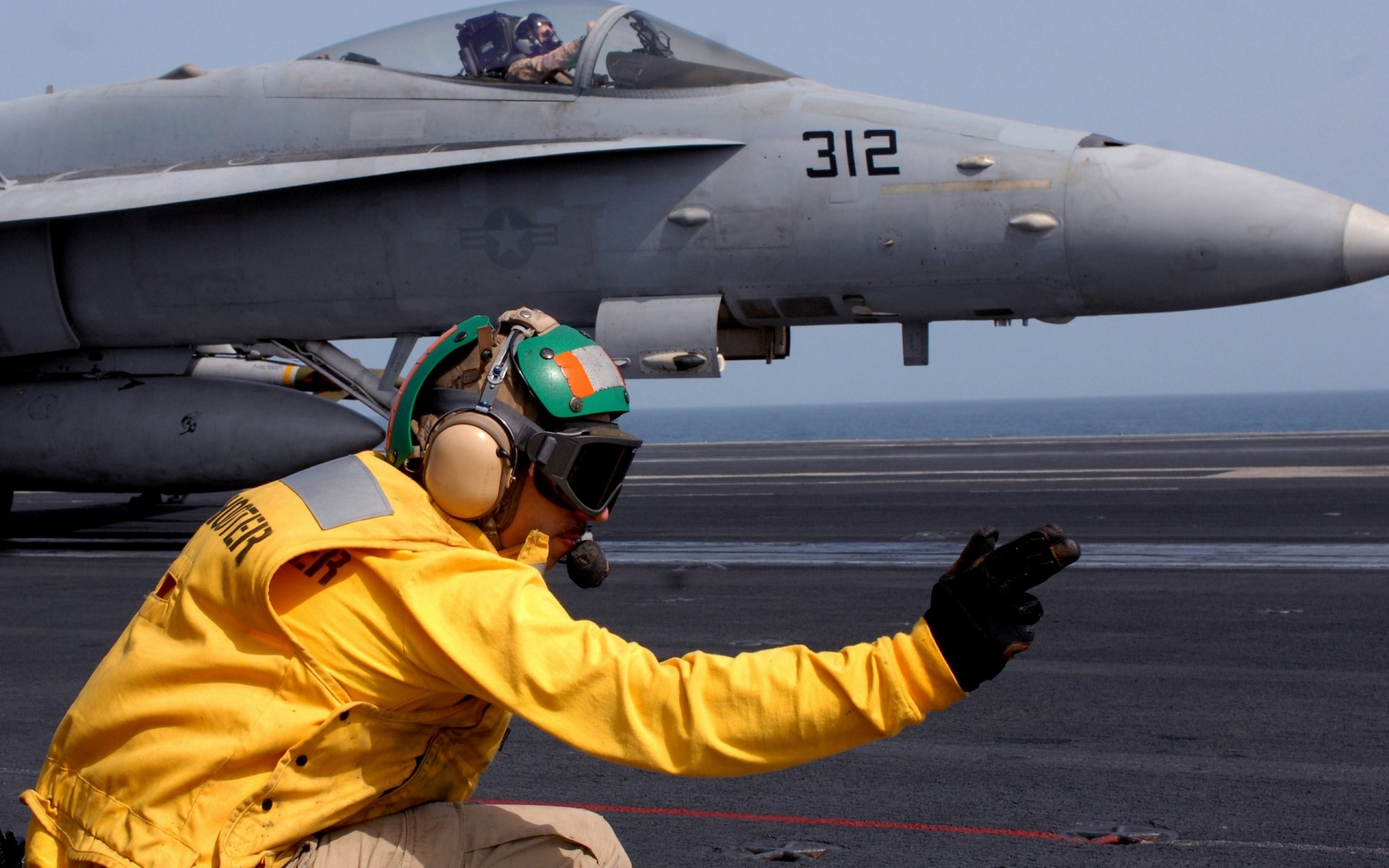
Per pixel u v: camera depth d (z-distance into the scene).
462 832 2.04
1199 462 20.19
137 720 1.87
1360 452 22.27
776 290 9.94
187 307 11.22
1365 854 3.66
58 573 10.02
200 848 1.83
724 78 10.21
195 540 1.96
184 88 11.42
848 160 9.60
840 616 7.59
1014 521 12.48
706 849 3.87
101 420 11.18
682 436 133.38
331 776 1.88
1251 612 7.43
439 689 1.86
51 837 1.99
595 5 10.73
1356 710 5.23
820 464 22.53
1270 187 8.98
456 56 10.78
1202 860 3.65
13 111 12.12
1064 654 6.39
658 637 7.07
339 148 10.70
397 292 10.71
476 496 1.90
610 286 10.23
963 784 4.42
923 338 10.42
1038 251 9.23
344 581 1.83
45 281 11.26
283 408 11.00
